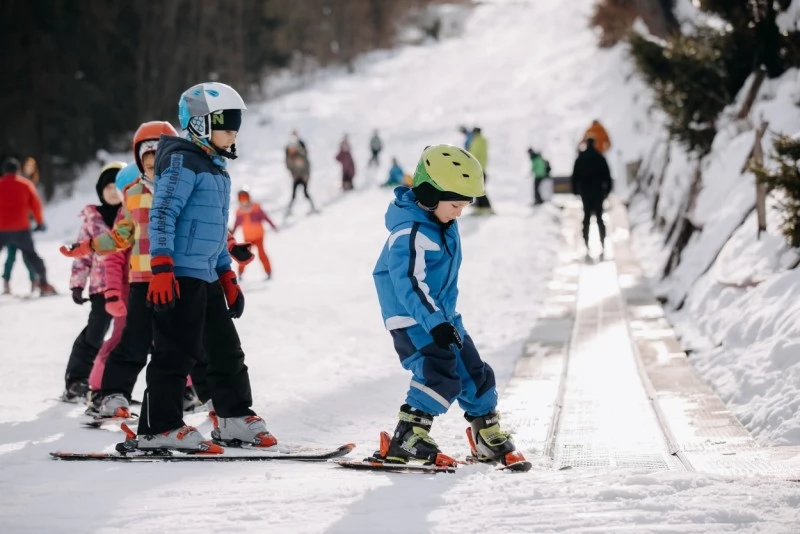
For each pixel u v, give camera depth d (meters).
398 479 8.48
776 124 22.86
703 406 12.90
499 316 22.59
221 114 10.16
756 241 19.20
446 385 9.03
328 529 6.78
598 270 28.64
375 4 127.31
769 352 13.98
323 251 34.91
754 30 27.02
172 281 9.77
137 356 12.16
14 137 75.69
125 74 85.12
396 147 71.50
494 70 96.56
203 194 10.13
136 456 9.77
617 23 54.97
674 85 27.97
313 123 81.94
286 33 108.69
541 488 7.71
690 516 6.73
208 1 95.00
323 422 12.95
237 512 7.30
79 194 73.94
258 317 22.06
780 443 11.18
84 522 7.14
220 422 10.58
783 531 6.36
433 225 8.97
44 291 27.33
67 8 78.69
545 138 66.62
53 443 10.83
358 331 20.77
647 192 40.50
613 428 11.98
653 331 19.31
